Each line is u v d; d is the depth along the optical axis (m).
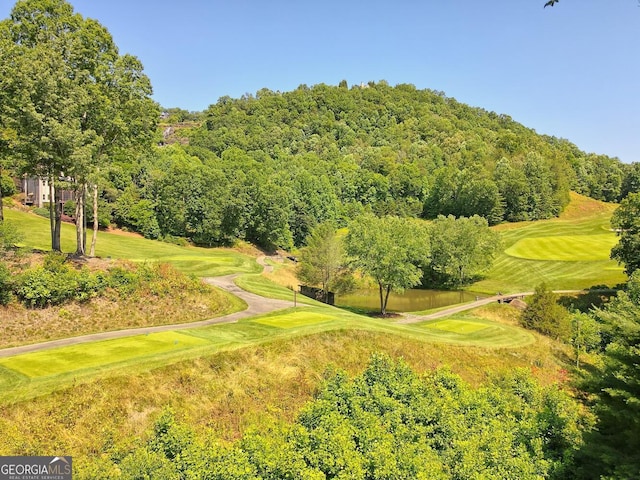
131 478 12.97
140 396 19.36
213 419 19.86
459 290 65.62
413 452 15.97
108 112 32.62
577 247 74.31
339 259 54.97
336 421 17.00
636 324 17.50
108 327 27.69
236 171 92.69
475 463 16.08
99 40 33.53
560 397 22.56
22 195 75.19
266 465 14.38
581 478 17.17
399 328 33.56
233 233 84.44
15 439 15.42
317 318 32.31
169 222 79.38
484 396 21.73
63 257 29.92
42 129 27.88
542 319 40.56
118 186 80.81
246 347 24.92
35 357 21.53
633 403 16.50
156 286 31.89
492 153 130.88
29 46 31.56
